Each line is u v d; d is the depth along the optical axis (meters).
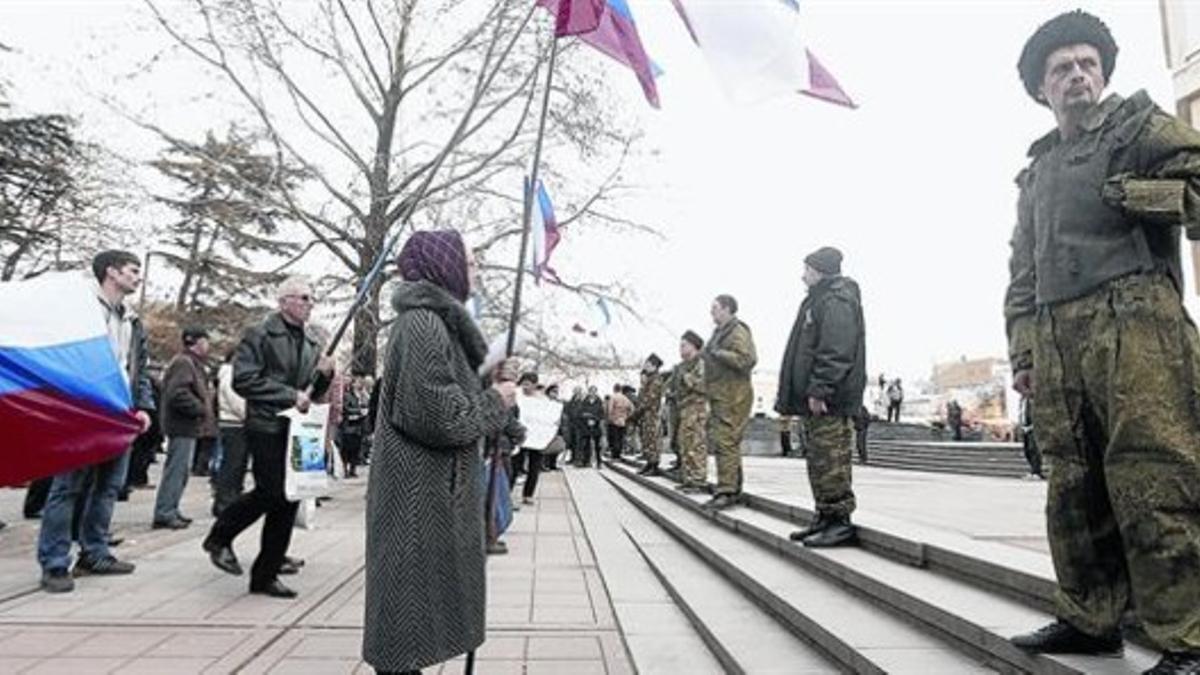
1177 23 15.44
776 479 13.09
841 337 5.72
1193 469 2.54
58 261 24.72
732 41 5.09
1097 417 2.82
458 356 3.29
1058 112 2.98
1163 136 2.65
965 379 76.94
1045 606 3.66
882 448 24.69
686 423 11.01
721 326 8.88
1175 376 2.60
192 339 9.05
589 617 5.47
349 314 5.86
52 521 5.87
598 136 17.78
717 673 4.23
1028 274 3.22
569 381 26.00
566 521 10.46
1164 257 2.72
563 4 4.80
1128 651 3.02
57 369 4.95
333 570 6.86
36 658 4.33
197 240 24.56
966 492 10.55
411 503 3.12
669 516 9.38
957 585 4.32
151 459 12.74
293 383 5.90
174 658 4.36
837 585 5.11
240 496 6.20
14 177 24.66
